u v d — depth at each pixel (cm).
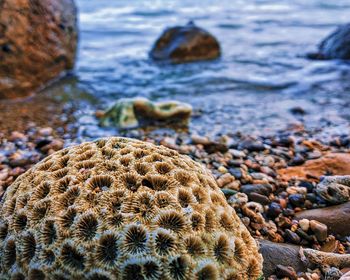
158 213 12
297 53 66
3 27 36
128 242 11
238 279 12
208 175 15
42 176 14
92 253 11
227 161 25
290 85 47
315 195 20
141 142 16
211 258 11
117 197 12
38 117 34
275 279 14
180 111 33
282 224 18
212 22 111
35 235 12
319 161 24
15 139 29
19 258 12
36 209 12
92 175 13
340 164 24
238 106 40
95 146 15
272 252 15
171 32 66
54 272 11
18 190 14
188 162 15
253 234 17
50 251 11
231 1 188
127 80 50
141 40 82
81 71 52
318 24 102
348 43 59
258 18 119
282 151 27
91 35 87
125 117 32
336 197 19
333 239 17
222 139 29
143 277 11
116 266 11
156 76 52
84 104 39
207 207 12
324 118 36
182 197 12
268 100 42
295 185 22
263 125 34
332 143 29
